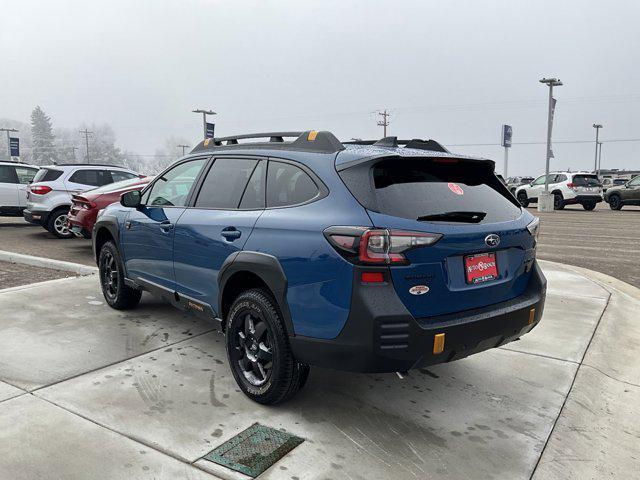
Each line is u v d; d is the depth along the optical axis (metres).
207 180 4.12
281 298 3.13
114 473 2.65
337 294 2.86
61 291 6.21
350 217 2.87
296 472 2.70
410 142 3.97
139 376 3.83
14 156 54.06
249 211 3.55
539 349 4.50
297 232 3.08
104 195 8.76
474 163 3.43
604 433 3.22
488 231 3.12
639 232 14.34
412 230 2.80
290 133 3.66
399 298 2.78
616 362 4.38
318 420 3.25
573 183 24.67
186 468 2.71
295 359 3.18
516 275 3.40
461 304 3.03
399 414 3.35
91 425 3.11
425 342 2.82
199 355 4.26
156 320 5.16
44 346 4.39
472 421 3.29
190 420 3.20
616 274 8.24
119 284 5.27
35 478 2.59
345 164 3.09
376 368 2.83
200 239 3.85
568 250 10.85
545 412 3.42
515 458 2.90
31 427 3.07
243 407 3.39
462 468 2.78
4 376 3.78
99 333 4.75
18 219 16.58
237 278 3.60
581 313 5.53
